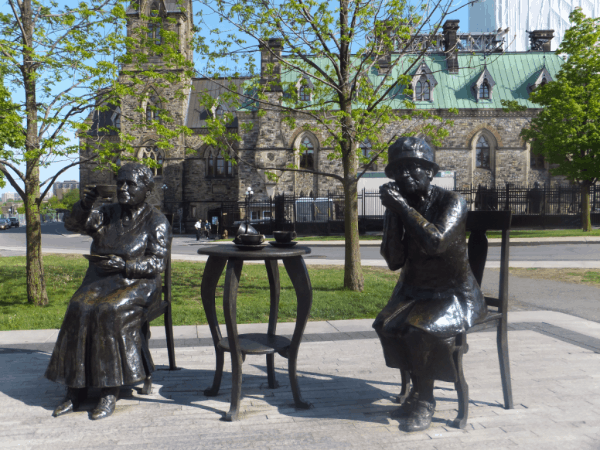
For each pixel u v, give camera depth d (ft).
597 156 83.82
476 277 13.57
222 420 11.85
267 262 15.12
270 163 137.69
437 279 11.73
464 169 138.10
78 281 40.68
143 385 14.21
